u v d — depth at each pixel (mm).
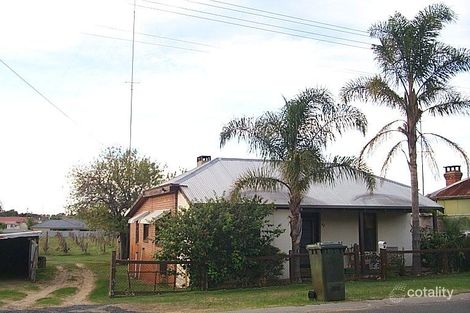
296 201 19094
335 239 22625
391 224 23859
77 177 35875
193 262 17375
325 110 19297
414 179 20844
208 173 22719
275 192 21391
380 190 24328
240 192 19281
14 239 26578
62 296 18297
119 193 35812
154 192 24250
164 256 17609
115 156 40281
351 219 23078
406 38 20203
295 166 18250
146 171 35906
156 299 14805
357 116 19297
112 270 16703
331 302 13188
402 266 20641
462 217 28125
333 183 20641
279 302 13320
